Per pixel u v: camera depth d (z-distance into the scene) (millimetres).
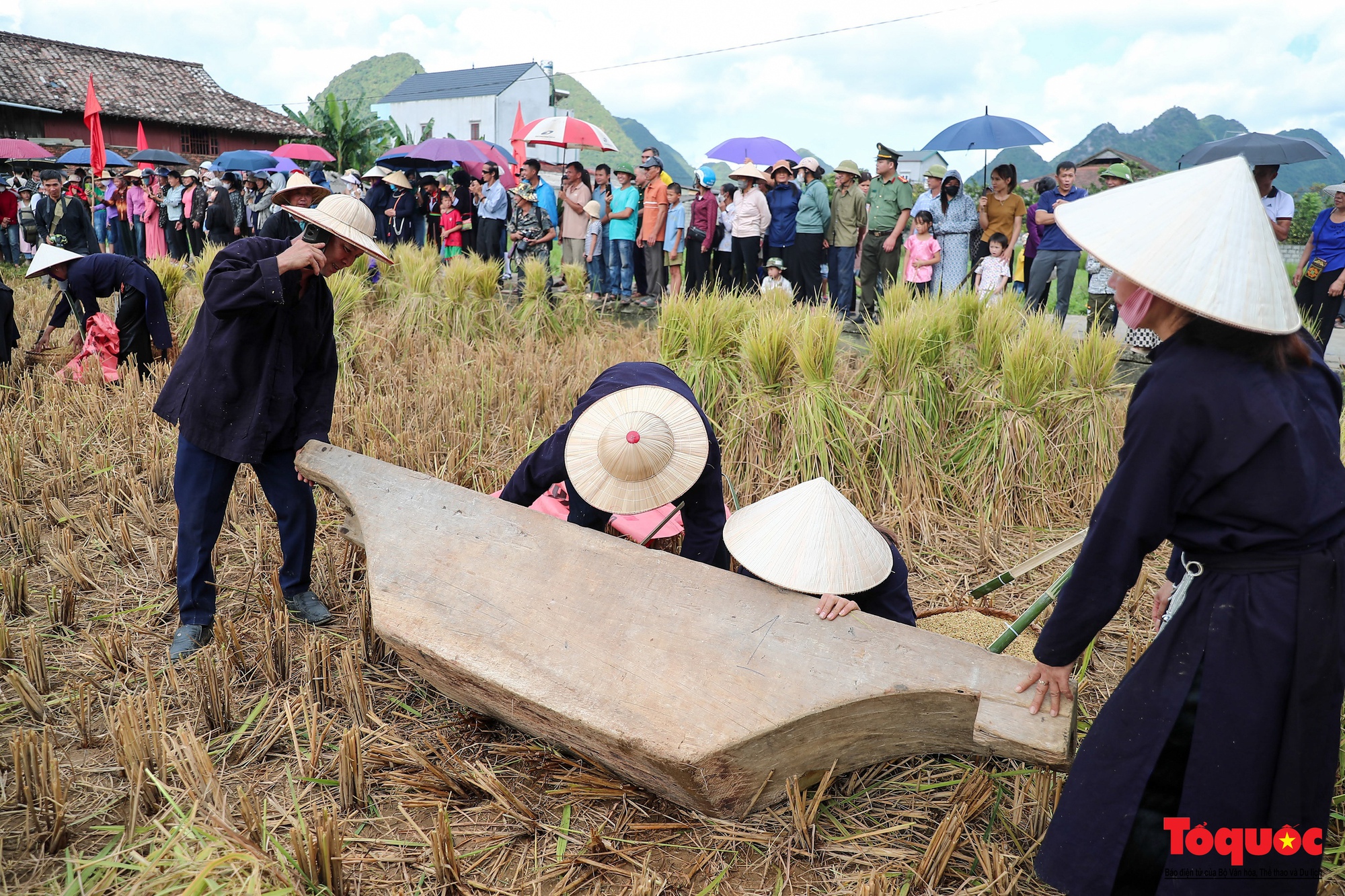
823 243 9273
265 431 3318
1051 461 5070
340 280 7867
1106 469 5055
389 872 2359
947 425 5371
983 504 4953
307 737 2889
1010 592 4062
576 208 10828
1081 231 1938
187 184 13906
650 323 9172
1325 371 1867
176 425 5531
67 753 2783
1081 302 12594
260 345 3297
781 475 5008
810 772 2480
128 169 18828
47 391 6312
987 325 5445
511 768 2760
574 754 2785
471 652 2545
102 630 3533
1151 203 1873
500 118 45094
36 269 6461
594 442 2988
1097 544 1860
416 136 47531
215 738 2879
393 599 2750
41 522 4430
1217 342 1756
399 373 6906
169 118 28984
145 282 6621
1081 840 1940
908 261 8547
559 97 47750
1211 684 1788
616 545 2799
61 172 15805
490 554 2850
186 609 3373
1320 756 1768
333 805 2594
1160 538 1833
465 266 8539
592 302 9531
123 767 2633
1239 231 1760
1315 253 7410
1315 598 1731
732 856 2430
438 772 2654
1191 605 1849
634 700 2344
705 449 2982
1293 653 1737
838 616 2457
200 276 9211
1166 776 1866
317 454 3373
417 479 3197
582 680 2420
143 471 5156
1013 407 5129
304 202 6117
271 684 3168
